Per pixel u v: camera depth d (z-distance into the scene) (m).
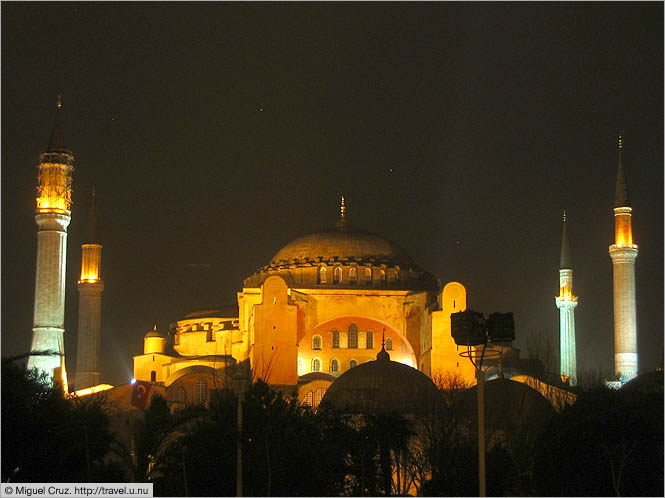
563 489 85.50
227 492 80.56
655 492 83.62
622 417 85.12
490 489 83.38
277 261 163.12
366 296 153.00
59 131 139.00
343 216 170.00
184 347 165.88
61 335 133.62
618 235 148.38
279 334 137.75
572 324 157.62
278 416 84.75
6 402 74.25
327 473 83.81
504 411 103.75
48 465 78.19
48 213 134.75
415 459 95.44
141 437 80.69
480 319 63.06
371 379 114.88
